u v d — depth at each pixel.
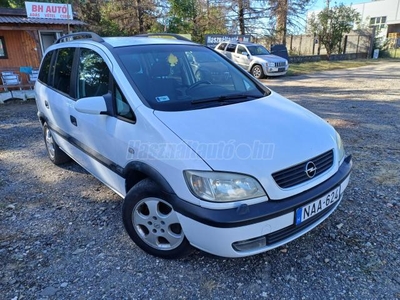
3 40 12.70
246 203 2.02
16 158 4.95
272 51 18.89
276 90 11.21
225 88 3.06
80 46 3.43
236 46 15.92
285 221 2.11
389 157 4.46
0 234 2.92
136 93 2.56
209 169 2.02
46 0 17.59
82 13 19.02
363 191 3.50
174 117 2.37
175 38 3.94
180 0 21.75
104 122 2.77
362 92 10.32
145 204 2.46
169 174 2.16
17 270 2.45
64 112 3.54
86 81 3.19
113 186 2.95
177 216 2.18
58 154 4.40
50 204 3.46
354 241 2.67
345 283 2.24
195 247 2.21
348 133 5.65
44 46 13.64
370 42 28.02
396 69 18.16
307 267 2.40
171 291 2.21
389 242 2.65
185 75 3.06
